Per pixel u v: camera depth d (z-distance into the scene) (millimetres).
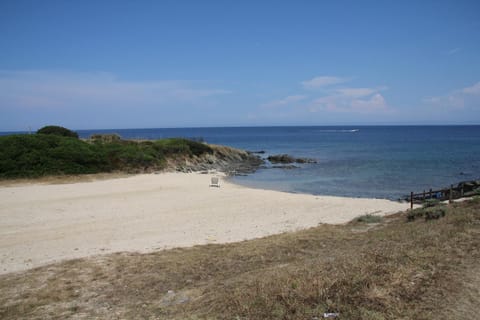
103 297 7527
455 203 17047
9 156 30578
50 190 25094
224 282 7730
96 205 20484
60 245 12852
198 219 17438
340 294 5922
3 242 13211
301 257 9953
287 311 5512
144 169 37625
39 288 8289
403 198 25984
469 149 66500
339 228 14805
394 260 7516
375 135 146625
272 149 79250
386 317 5266
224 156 54344
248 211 19375
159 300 7121
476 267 7051
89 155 34719
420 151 63969
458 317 5227
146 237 14078
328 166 46531
